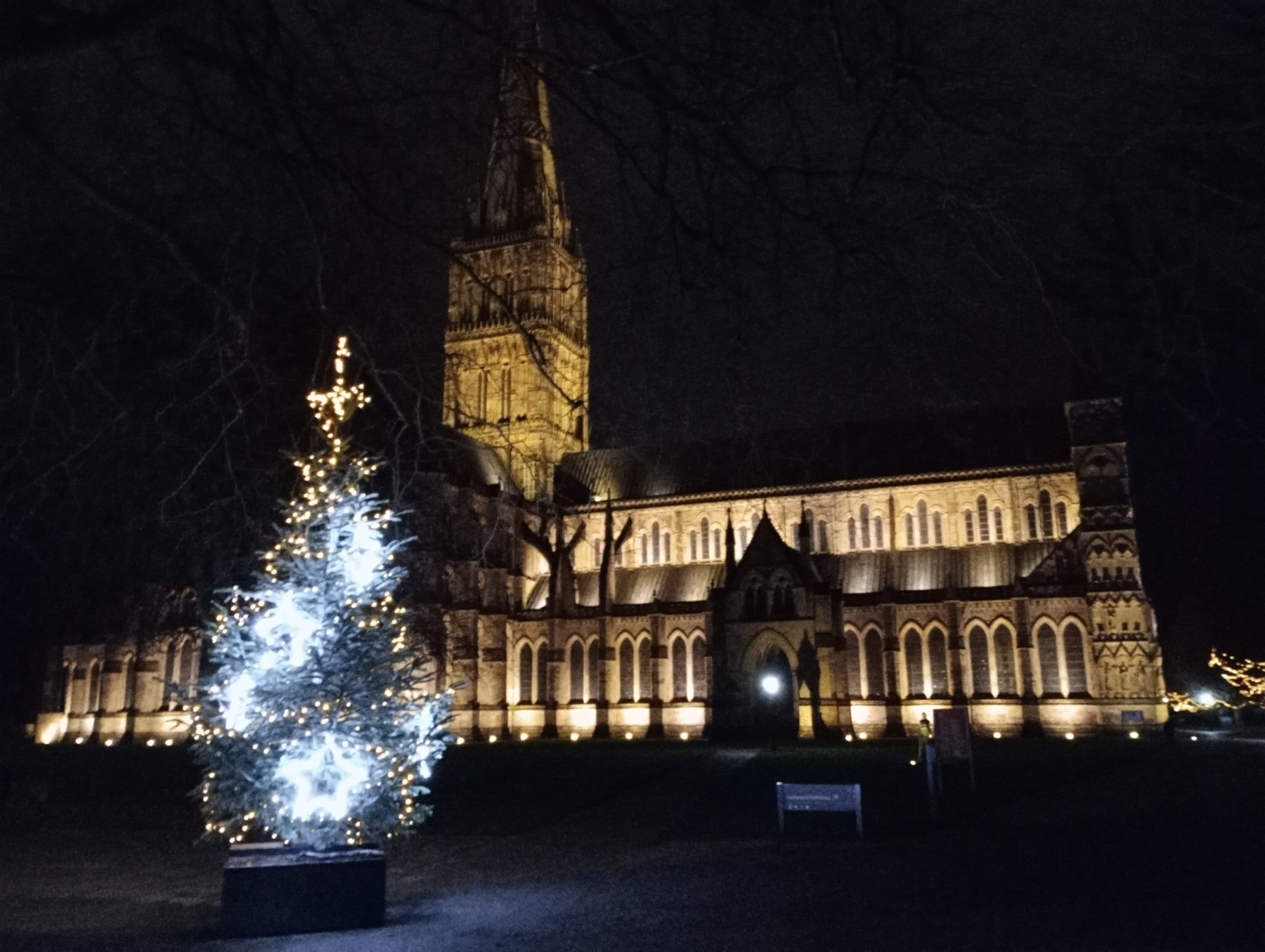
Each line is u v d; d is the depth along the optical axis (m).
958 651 90.19
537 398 116.38
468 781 50.09
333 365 21.89
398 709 21.44
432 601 96.06
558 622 105.75
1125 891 20.36
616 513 115.44
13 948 17.41
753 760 60.25
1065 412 102.62
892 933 17.30
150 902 21.88
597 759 63.75
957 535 101.44
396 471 23.45
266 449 32.72
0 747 98.56
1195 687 114.75
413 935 18.06
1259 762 53.75
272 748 20.02
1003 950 15.97
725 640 92.50
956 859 25.05
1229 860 23.70
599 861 26.72
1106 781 43.84
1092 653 87.25
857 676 94.19
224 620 21.41
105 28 9.00
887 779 46.31
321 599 21.14
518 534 112.44
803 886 22.11
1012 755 60.66
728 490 111.38
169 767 64.69
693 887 22.47
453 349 120.88
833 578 103.50
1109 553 88.69
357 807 20.59
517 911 20.17
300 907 18.52
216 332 16.78
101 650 108.56
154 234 12.47
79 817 37.91
